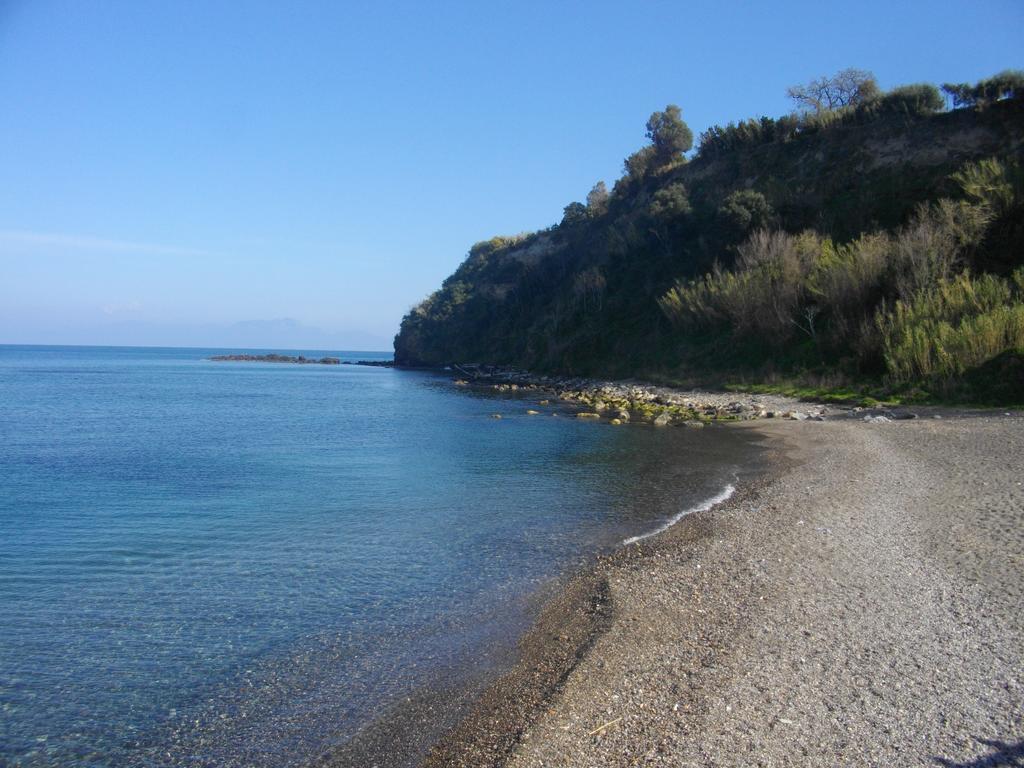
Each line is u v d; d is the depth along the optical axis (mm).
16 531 15023
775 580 10320
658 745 6180
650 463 22359
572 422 35750
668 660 7875
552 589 10688
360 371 111562
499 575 11508
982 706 6473
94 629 9656
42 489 19578
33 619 10023
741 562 11312
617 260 75438
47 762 6555
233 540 14172
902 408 31297
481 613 9875
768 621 8773
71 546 13836
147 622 9883
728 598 9711
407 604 10344
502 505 16859
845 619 8680
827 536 12516
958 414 28656
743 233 59094
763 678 7273
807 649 7891
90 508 17188
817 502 15344
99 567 12484
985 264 39344
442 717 7074
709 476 19734
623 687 7316
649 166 89062
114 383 75000
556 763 6008
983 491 15180
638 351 61156
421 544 13570
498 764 6109
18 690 7934
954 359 32594
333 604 10438
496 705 7234
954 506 14078
